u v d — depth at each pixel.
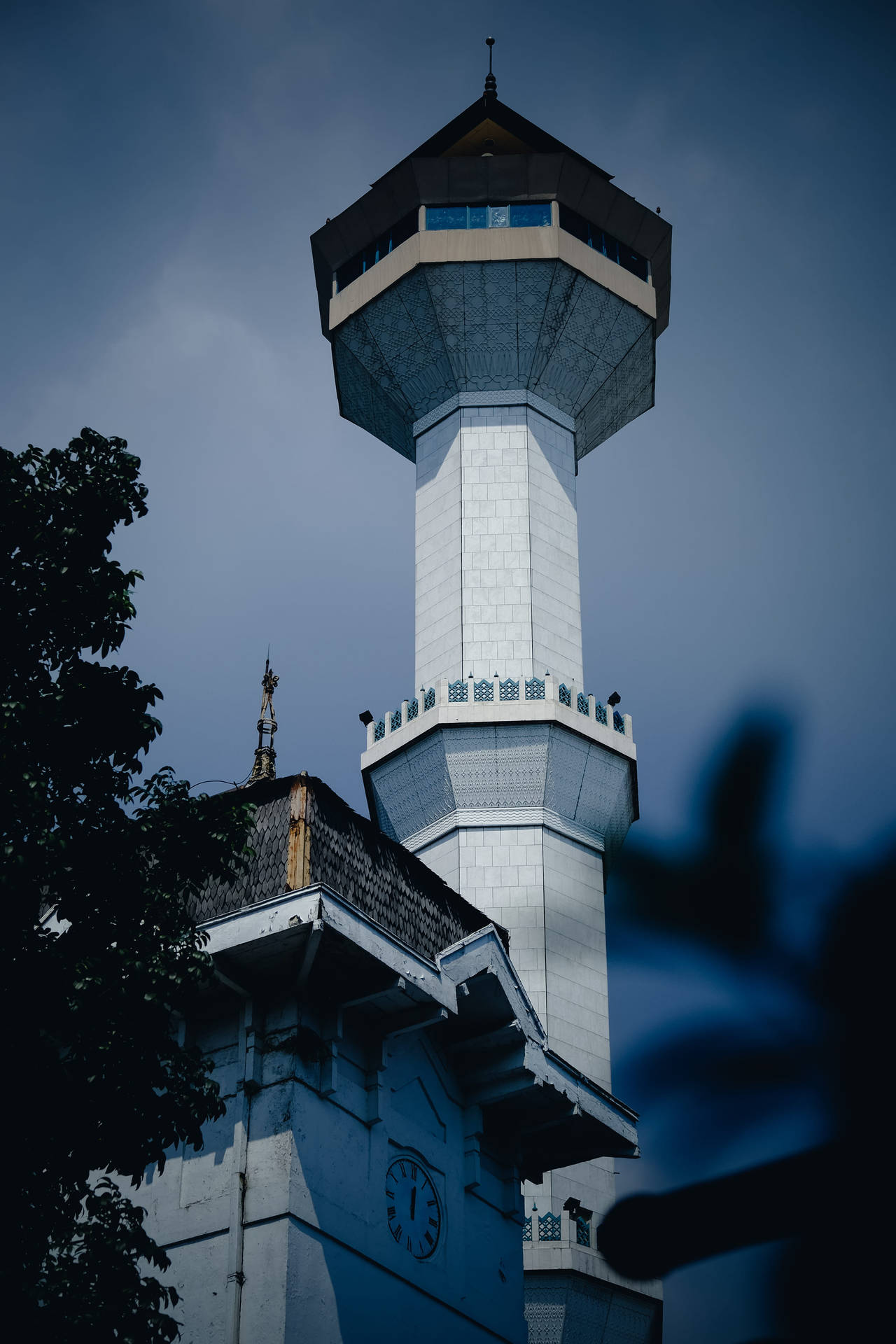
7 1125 20.38
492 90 74.88
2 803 21.36
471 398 68.12
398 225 70.56
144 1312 20.69
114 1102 21.30
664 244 71.81
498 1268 30.09
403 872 29.12
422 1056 29.72
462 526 64.88
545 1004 54.72
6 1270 19.28
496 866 58.03
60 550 23.62
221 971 26.19
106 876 22.50
